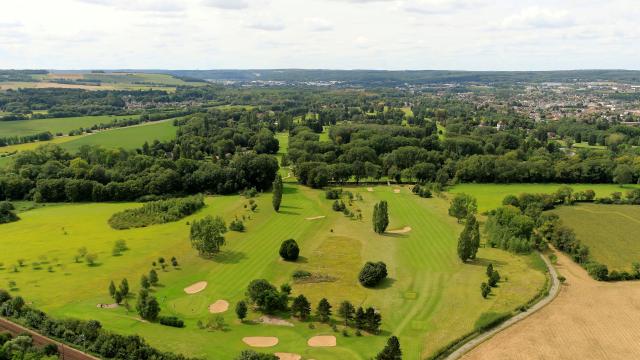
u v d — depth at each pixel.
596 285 123.56
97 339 87.62
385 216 158.62
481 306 109.31
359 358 88.56
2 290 106.25
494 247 148.62
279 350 91.06
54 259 131.25
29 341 86.75
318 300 112.38
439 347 92.31
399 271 129.50
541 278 124.69
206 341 92.88
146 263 130.00
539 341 96.19
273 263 133.62
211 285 119.25
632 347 94.56
